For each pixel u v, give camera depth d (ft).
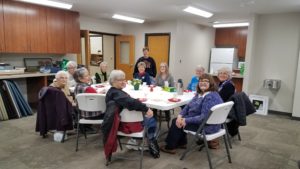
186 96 10.06
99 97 8.38
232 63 22.85
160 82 12.95
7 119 13.17
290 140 11.09
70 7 15.66
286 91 16.43
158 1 13.47
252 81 17.80
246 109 10.00
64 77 10.02
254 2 13.17
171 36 20.47
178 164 8.27
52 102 9.96
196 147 9.43
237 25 21.89
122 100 7.16
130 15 18.53
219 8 14.96
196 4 14.03
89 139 10.43
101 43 25.57
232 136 11.13
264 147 10.12
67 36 17.21
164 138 10.71
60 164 8.09
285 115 16.44
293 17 15.74
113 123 7.39
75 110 10.04
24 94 16.61
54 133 10.44
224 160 8.71
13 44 14.15
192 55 22.61
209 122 7.33
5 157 8.54
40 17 15.37
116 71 7.84
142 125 7.86
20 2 14.23
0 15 13.41
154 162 8.37
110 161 8.27
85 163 8.20
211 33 24.85
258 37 17.24
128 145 9.48
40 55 17.11
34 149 9.28
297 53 15.80
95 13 18.16
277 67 16.69
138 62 15.06
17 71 14.21
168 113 12.36
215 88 8.16
